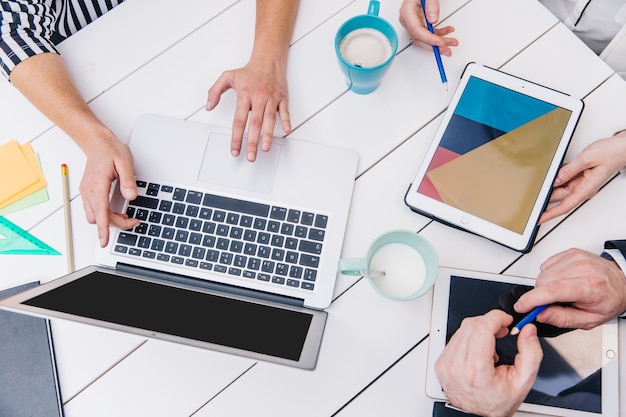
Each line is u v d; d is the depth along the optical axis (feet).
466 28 2.85
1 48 2.76
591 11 3.24
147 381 2.47
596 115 2.69
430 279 2.31
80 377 2.48
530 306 2.26
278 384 2.44
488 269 2.52
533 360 2.10
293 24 2.89
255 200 2.57
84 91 2.86
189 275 2.49
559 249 2.53
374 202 2.63
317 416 2.41
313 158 2.65
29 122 2.82
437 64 2.68
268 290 2.46
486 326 2.18
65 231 2.66
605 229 2.54
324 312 2.40
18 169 2.75
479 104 2.65
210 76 2.88
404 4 2.75
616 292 2.26
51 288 2.12
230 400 2.44
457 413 2.34
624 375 2.31
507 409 2.16
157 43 2.92
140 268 2.52
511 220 2.49
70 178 2.75
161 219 2.57
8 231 2.68
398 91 2.78
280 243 2.51
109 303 2.10
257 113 2.66
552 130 2.58
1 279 2.63
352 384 2.42
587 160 2.48
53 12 3.17
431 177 2.57
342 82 2.81
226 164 2.65
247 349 1.91
